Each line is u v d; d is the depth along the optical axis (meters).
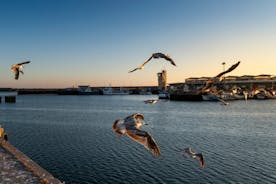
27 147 44.81
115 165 34.06
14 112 115.25
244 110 123.56
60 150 42.38
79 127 69.25
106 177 29.89
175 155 38.56
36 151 41.91
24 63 10.40
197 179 29.33
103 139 51.25
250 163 35.16
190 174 30.78
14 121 82.25
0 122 79.69
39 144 47.12
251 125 73.69
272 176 30.31
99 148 43.41
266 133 59.88
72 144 46.84
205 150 42.56
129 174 30.81
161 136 55.84
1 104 176.12
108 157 37.78
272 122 80.31
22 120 85.00
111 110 128.38
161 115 102.75
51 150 42.47
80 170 32.25
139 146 44.22
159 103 174.88
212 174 30.84
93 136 54.94
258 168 33.09
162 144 47.22
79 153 40.31
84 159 36.94
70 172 31.58
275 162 35.62
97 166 33.72
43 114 106.62
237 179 29.38
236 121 83.06
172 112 115.12
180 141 50.19
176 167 33.12
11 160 20.67
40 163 35.22
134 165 34.00
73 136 55.16
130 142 47.56
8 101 198.12
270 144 47.47
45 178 16.11
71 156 38.59
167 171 31.73
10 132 60.78
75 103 190.50
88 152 40.81
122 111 122.56
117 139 50.88
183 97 191.00
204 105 155.62
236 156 38.72
